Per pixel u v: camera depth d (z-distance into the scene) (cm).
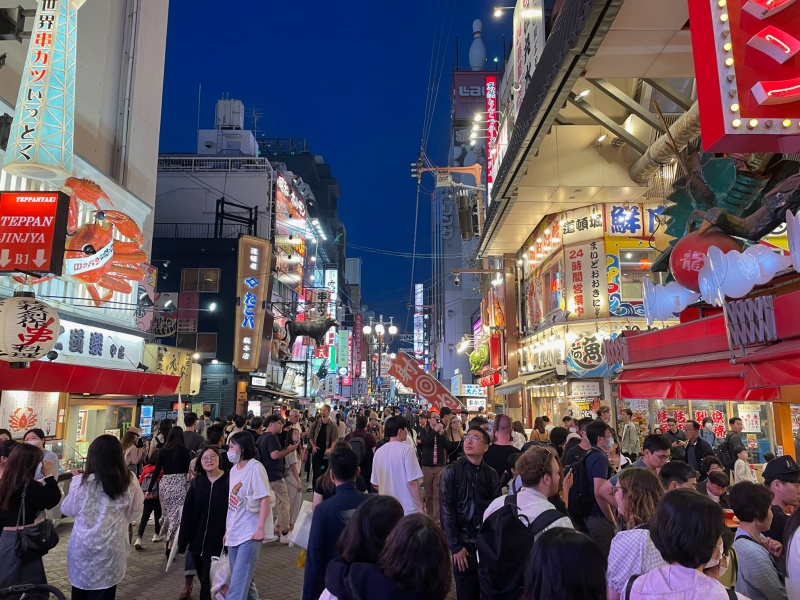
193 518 620
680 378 791
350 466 419
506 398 2867
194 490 626
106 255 1398
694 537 236
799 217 545
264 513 552
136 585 739
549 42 1180
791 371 553
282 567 828
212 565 556
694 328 795
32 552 480
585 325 1927
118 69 1856
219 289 3116
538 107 1194
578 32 927
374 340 9038
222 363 3012
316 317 4478
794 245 553
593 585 212
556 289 2120
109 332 1585
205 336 3053
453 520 508
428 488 1015
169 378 1653
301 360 4275
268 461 936
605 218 1928
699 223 788
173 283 3125
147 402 2239
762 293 699
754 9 479
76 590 494
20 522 479
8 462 488
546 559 219
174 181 3644
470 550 504
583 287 1942
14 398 1205
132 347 1734
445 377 6012
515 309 2817
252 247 3086
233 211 3597
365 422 1155
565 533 227
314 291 4753
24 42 1352
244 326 2980
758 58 479
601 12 871
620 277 1909
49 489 495
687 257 762
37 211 1036
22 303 920
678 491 253
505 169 1634
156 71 2089
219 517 615
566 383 1973
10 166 1043
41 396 1288
